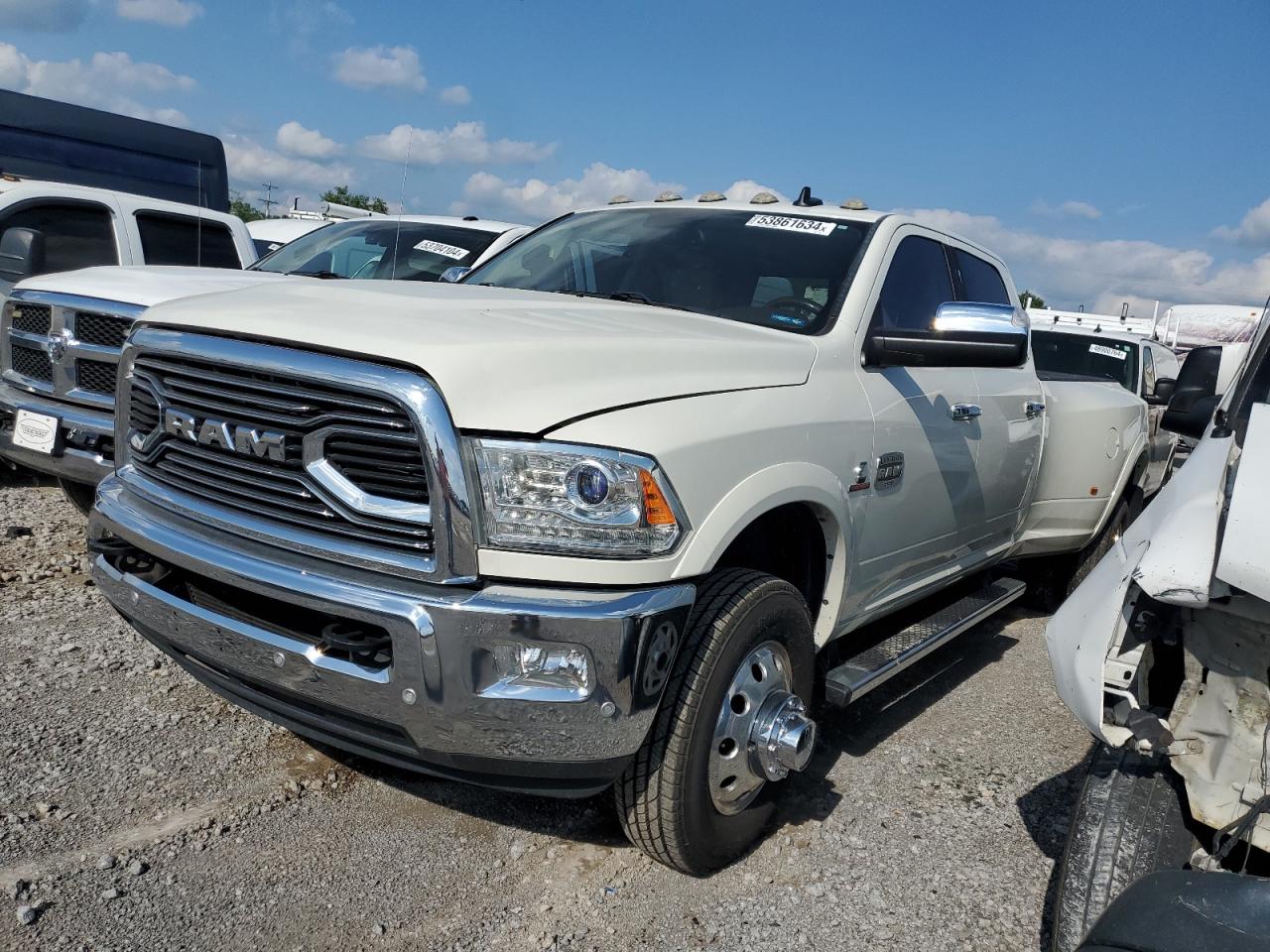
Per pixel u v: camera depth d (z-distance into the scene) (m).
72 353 4.85
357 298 2.83
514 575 2.28
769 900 2.79
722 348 2.88
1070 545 5.46
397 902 2.64
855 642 4.29
